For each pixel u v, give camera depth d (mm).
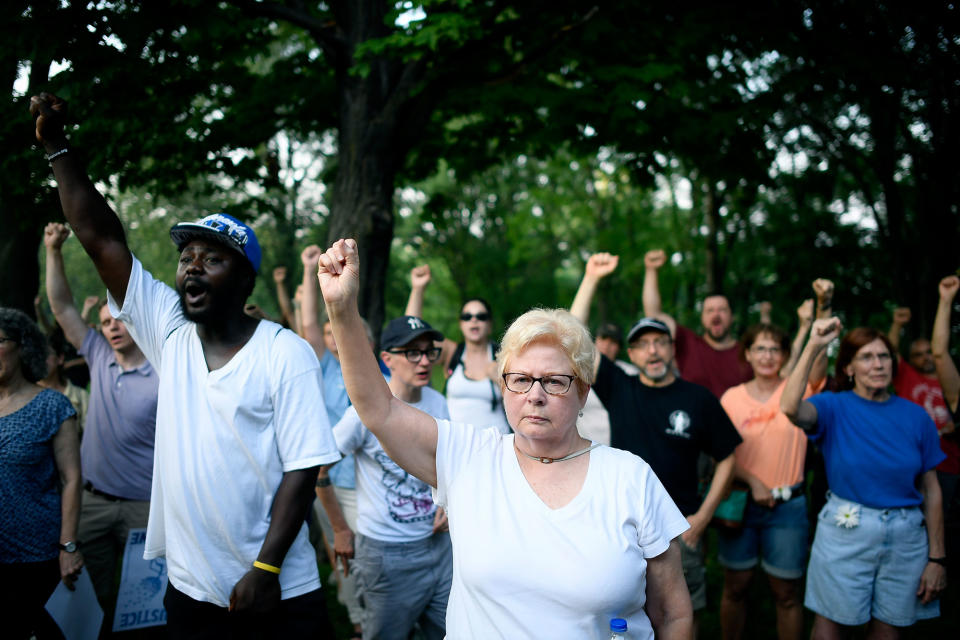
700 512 3602
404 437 1909
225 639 2318
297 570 2416
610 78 6270
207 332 2422
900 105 9250
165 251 9828
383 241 6410
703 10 6273
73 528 3045
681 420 3572
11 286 6328
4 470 2891
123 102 5613
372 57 5887
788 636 3926
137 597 3199
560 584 1720
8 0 4824
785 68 9180
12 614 2898
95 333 3959
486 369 4695
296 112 7707
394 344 3381
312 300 4328
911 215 12859
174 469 2312
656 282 5469
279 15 6145
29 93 5355
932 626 4672
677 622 1847
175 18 5133
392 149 6441
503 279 26188
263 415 2348
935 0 6855
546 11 6145
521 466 1908
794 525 3902
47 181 5895
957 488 4305
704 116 7215
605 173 17531
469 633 1794
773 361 4039
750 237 15523
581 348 1840
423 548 3219
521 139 7977
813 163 11938
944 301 4430
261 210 8023
